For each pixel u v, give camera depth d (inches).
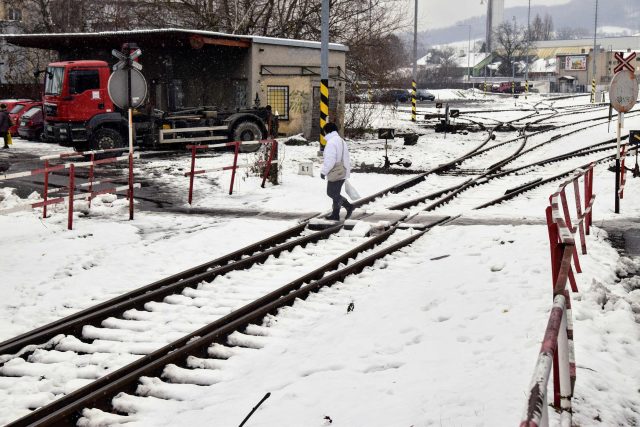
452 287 371.9
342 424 217.3
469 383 237.8
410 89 2851.9
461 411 214.1
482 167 929.5
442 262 432.8
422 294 362.3
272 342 310.8
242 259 442.3
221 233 525.3
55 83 972.6
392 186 725.3
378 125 1517.0
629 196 657.6
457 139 1270.9
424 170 884.6
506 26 5354.3
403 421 213.3
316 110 1244.5
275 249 463.2
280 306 354.0
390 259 454.0
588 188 487.5
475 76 5369.1
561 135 1272.1
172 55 1230.3
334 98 1273.4
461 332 297.7
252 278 414.6
